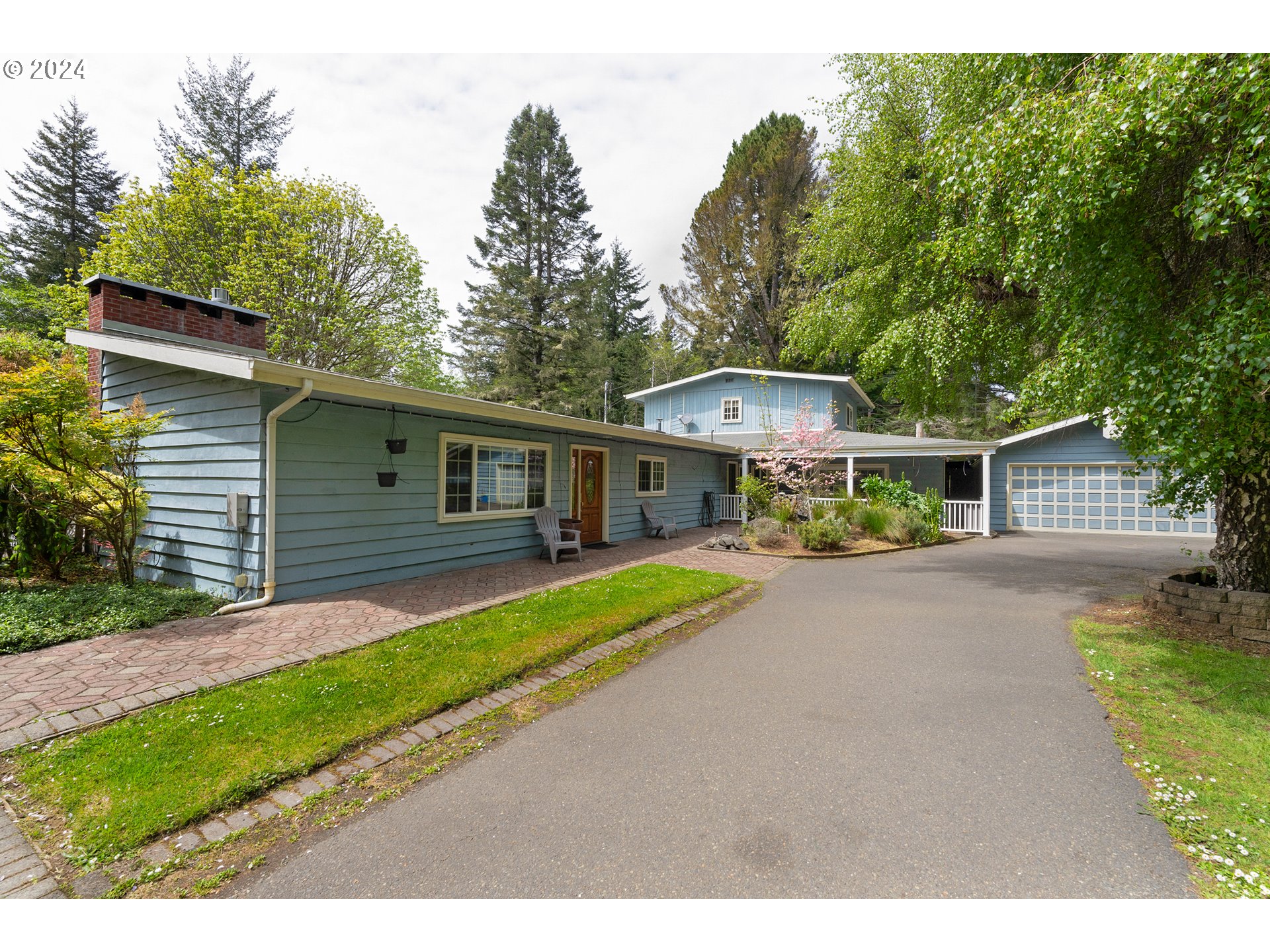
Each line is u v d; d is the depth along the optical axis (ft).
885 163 33.76
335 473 21.43
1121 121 12.47
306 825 7.95
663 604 20.04
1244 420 13.17
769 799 8.45
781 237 89.86
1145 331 14.30
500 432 29.43
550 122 102.27
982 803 8.28
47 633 15.23
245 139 81.35
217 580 20.54
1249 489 17.67
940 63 29.89
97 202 83.20
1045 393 18.84
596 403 95.91
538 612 18.48
